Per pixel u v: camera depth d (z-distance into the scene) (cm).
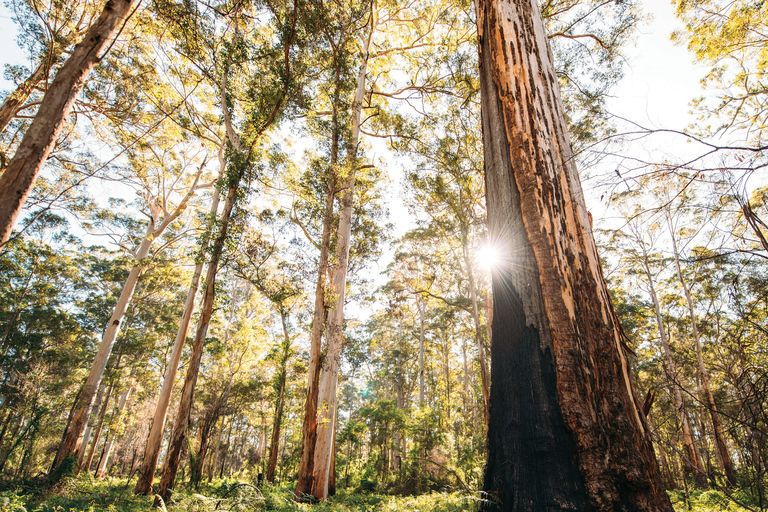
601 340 309
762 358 356
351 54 1177
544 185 353
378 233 1545
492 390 339
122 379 2600
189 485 1396
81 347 2592
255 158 1159
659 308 2011
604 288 338
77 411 1609
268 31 1316
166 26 1264
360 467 2552
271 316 2536
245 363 2466
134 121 1634
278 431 1902
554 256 330
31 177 443
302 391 2420
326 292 1127
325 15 1031
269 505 792
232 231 1098
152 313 2720
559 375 291
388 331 3419
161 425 1202
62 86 484
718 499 877
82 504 823
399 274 2197
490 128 409
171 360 1271
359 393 4303
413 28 1786
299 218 1456
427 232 1964
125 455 3244
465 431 2267
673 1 1112
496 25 425
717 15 1077
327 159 1179
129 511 795
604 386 293
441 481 1541
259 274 1266
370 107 1748
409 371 3319
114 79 1472
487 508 289
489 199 397
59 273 2348
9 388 1694
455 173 1567
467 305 2084
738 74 1178
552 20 1356
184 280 2238
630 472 258
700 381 1582
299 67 1130
